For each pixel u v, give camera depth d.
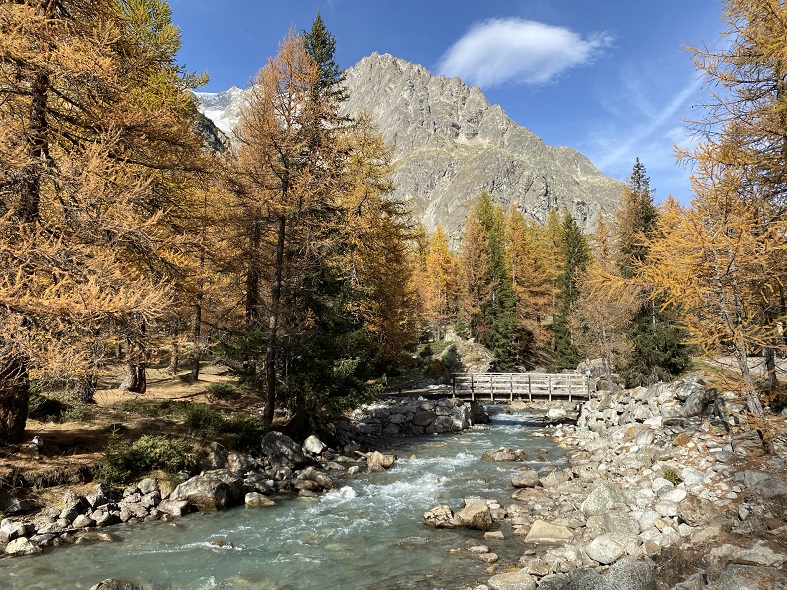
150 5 19.27
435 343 51.03
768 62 10.11
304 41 24.09
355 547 9.24
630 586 6.47
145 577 7.81
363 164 23.73
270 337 16.67
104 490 10.61
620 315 27.58
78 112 11.79
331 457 16.83
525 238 55.47
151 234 10.98
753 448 10.61
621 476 12.20
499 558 8.59
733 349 10.38
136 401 16.28
